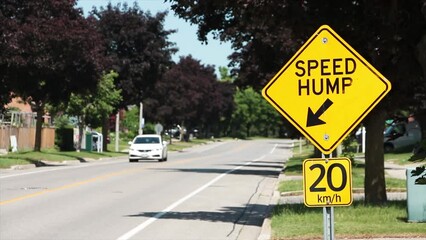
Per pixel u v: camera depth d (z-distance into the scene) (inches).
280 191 886.4
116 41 2289.6
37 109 1718.8
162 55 2336.4
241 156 2415.1
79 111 2062.0
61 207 706.8
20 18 1333.7
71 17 1446.9
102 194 850.1
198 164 1701.5
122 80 2305.6
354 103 305.6
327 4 512.7
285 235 473.4
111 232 540.4
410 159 325.4
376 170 657.6
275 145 3917.3
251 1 477.1
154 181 1072.2
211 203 770.2
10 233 531.5
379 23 513.3
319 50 309.7
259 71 1267.2
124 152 2471.7
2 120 2092.8
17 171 1266.0
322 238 461.4
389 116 622.8
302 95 309.4
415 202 524.1
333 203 297.0
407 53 513.3
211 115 4483.3
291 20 503.5
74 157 1764.3
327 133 306.2
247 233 541.0
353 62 306.5
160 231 548.1
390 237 459.5
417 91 585.6
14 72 1365.7
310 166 299.6
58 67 1398.9
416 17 478.0
